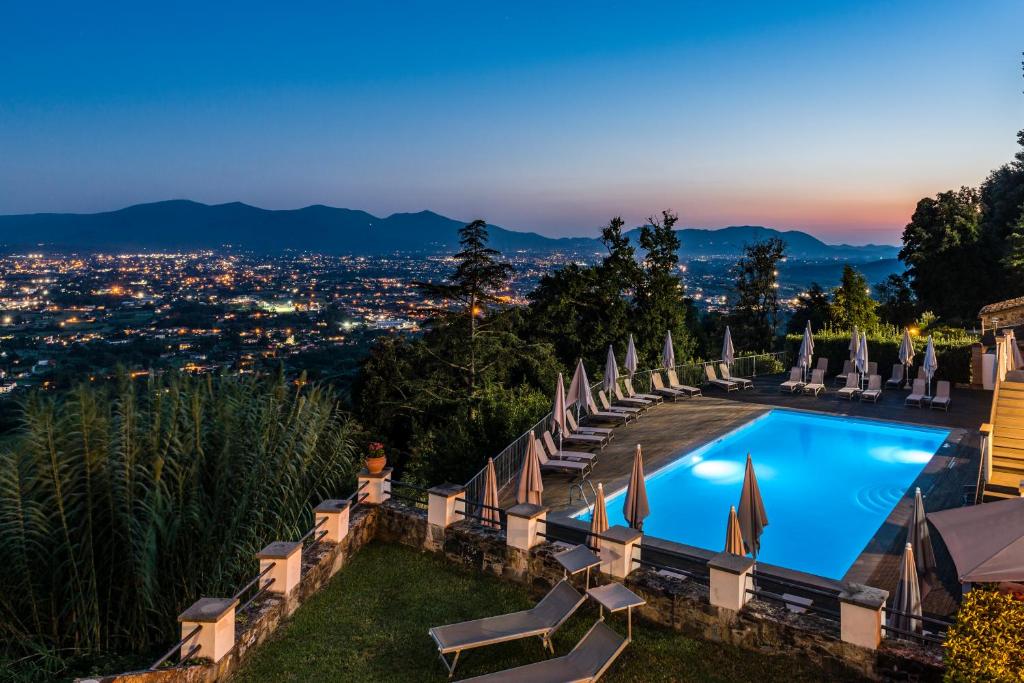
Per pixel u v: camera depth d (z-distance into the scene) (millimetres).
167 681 6809
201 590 9352
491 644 8219
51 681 7219
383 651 8164
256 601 8648
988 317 27078
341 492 12578
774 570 10203
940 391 21422
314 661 7969
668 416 21016
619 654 7867
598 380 27047
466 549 10344
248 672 7730
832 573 10961
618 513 13359
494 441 17297
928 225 41719
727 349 25031
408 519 11070
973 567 6848
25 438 8633
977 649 6168
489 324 29734
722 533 12914
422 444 20672
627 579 8711
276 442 11258
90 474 8992
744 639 7824
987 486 12797
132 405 9438
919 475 14703
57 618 8531
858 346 23094
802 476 15891
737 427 19141
